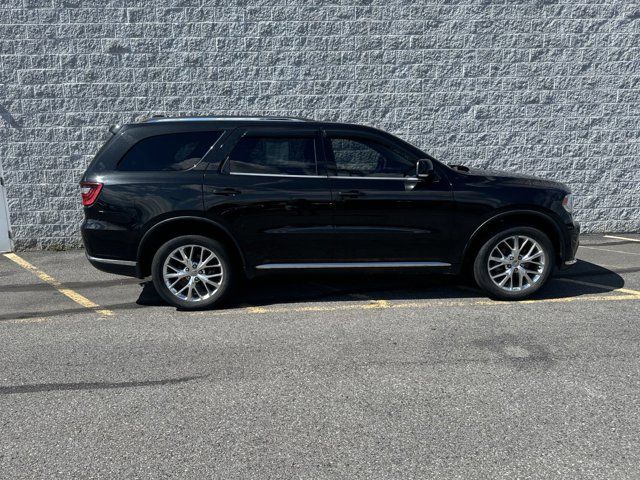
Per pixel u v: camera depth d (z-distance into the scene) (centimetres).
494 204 564
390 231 562
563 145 909
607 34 885
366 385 395
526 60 884
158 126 557
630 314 541
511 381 399
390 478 290
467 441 324
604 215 934
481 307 568
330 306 578
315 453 313
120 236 542
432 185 562
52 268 753
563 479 289
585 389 386
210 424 345
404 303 586
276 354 452
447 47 872
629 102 904
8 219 849
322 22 854
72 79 834
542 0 871
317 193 552
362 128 567
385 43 865
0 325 530
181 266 568
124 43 834
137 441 326
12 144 837
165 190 540
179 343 478
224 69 852
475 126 894
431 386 392
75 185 854
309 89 866
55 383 402
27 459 310
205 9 838
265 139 559
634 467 298
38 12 816
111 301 605
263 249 557
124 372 420
